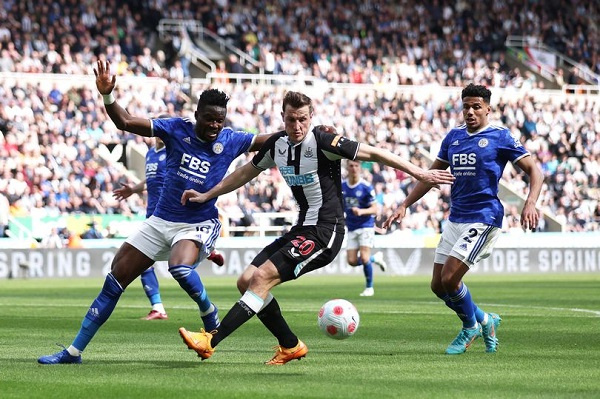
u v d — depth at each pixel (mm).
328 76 75188
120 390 11664
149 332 20531
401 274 60062
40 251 53094
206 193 14734
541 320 23641
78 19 69812
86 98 63500
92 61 67562
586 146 76062
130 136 63750
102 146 61750
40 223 55750
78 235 56406
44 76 63969
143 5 74688
